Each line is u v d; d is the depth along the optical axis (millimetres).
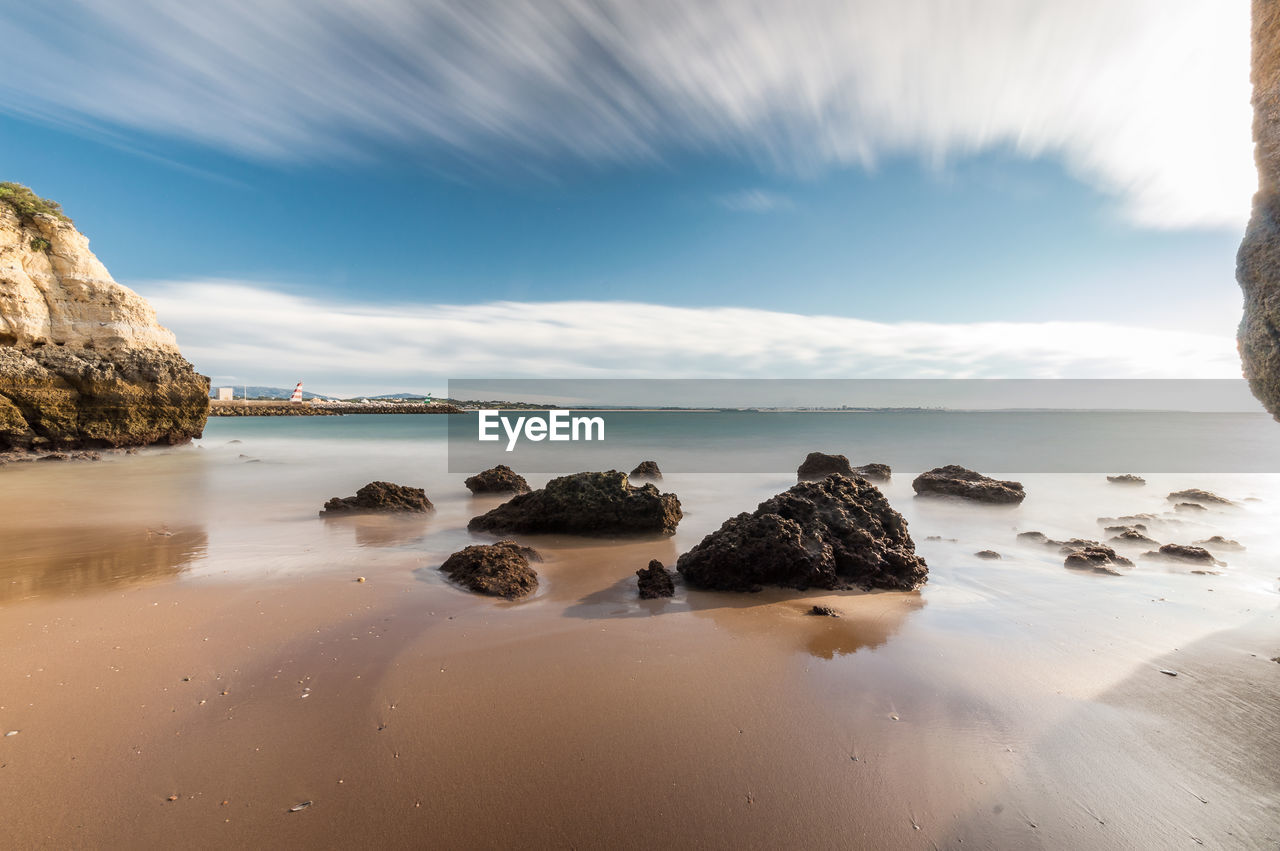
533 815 3328
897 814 3371
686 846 3145
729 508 13297
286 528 10672
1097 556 8461
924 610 6648
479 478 15039
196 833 3139
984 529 10922
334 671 4949
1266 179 6070
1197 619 6297
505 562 7613
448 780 3596
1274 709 4453
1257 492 15211
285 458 24453
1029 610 6613
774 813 3375
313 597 6734
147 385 26469
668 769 3730
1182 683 4840
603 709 4410
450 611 6414
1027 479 17984
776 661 5262
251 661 5105
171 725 4109
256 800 3389
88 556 8516
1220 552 9156
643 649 5508
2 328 22828
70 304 24953
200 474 19000
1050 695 4656
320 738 3996
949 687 4781
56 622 5910
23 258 23750
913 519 11875
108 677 4773
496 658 5258
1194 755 3898
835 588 7426
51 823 3178
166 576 7520
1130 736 4105
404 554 8859
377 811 3330
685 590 7418
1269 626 6062
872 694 4668
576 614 6484
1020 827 3283
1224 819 3338
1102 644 5633
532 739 4023
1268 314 6031
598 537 10398
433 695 4578
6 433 22453
